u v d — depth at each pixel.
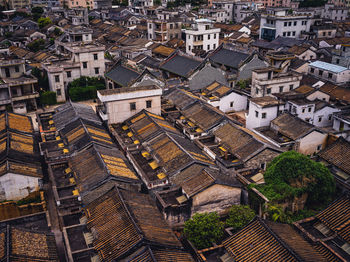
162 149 39.09
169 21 102.62
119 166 36.19
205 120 46.47
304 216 33.22
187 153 36.84
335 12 140.12
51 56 77.62
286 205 33.38
